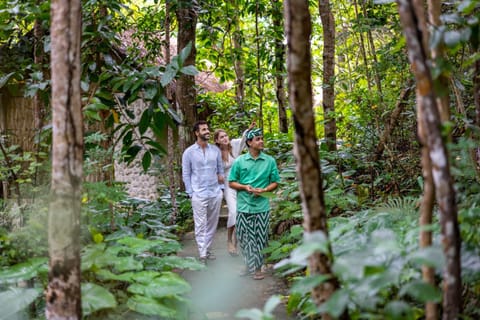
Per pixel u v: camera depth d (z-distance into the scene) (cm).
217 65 901
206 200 505
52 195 188
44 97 395
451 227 142
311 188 164
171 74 346
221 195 518
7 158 381
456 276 144
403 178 539
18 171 394
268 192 439
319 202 165
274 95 1083
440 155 141
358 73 587
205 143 514
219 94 1080
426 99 141
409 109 548
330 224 335
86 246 305
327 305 141
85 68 406
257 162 459
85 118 388
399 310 145
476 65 279
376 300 163
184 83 765
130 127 407
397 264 181
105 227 386
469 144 248
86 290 248
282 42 804
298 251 139
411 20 141
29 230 295
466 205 242
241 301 387
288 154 647
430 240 159
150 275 283
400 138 592
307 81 165
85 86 353
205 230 507
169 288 270
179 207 664
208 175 508
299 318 333
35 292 259
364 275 143
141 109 741
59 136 187
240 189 457
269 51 816
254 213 452
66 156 187
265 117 1168
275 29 787
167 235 452
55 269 189
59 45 185
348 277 145
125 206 489
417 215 281
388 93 530
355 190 560
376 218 280
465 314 199
